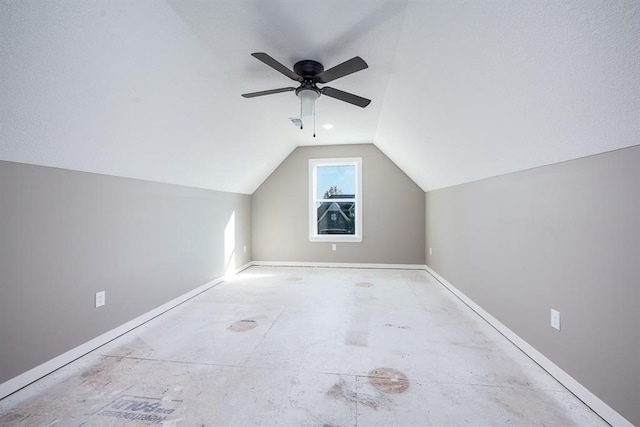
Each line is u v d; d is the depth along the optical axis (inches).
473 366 77.9
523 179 85.4
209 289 154.0
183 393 66.9
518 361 80.4
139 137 91.1
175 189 129.3
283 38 78.9
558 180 70.8
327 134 181.3
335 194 216.7
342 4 66.3
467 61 66.9
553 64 50.4
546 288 75.1
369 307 124.7
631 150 51.9
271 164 201.3
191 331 101.0
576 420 57.9
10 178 67.4
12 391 66.7
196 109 100.7
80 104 68.3
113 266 95.8
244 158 161.9
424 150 135.7
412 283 164.7
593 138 57.0
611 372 56.2
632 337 52.1
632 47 39.2
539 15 45.7
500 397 65.1
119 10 58.7
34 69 55.8
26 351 70.1
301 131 173.3
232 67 93.0
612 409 55.9
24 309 70.0
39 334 73.0
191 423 57.6
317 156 211.5
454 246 143.5
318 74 83.4
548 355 74.4
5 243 66.5
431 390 67.7
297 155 212.8
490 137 84.7
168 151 107.7
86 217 86.4
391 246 206.1
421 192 203.5
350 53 86.2
